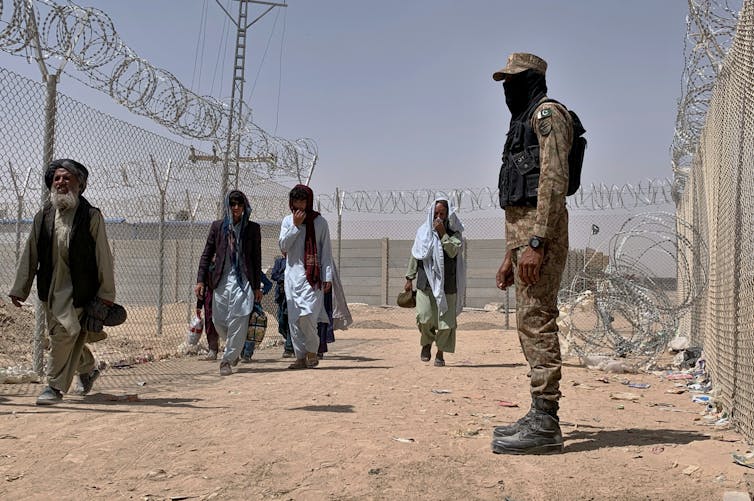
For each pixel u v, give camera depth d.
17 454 4.04
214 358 9.25
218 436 4.51
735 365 5.03
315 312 8.55
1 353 8.52
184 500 3.37
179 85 8.38
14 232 9.50
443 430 4.75
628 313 10.02
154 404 5.76
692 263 10.18
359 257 23.23
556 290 4.10
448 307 8.84
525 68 4.17
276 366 8.96
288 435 4.55
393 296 22.84
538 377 4.08
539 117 4.00
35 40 6.50
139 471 3.77
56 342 5.59
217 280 8.09
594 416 5.46
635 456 4.01
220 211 10.35
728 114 5.70
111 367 8.47
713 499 3.27
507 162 4.20
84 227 5.61
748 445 4.26
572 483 3.52
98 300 5.66
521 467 3.81
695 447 4.18
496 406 5.86
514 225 4.17
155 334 12.10
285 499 3.38
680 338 11.15
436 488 3.50
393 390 6.70
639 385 7.50
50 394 5.57
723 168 6.06
